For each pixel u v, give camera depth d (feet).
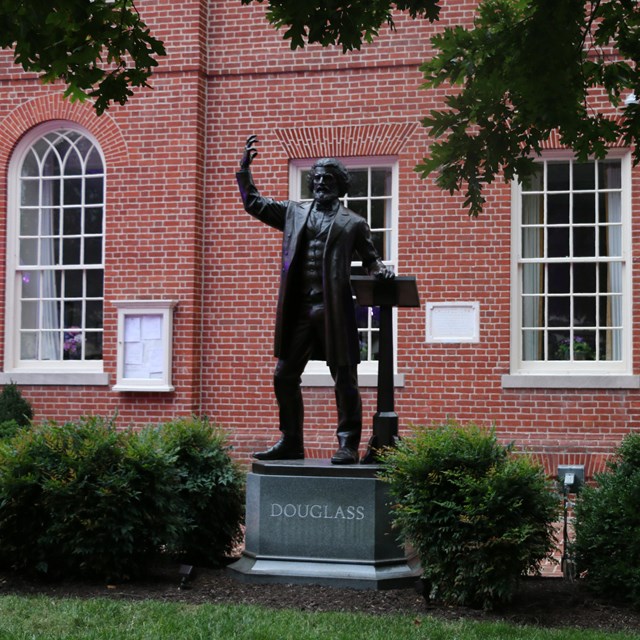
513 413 42.91
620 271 43.50
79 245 48.26
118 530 25.91
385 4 24.12
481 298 43.45
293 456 28.43
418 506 24.06
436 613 23.59
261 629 21.43
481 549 23.59
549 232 43.93
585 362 43.34
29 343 48.65
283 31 46.01
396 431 27.25
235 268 46.06
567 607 24.34
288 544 26.66
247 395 45.62
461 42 25.73
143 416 45.88
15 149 48.29
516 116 26.94
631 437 28.91
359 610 23.80
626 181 43.09
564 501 25.36
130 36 24.94
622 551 24.64
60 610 23.11
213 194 46.44
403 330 43.98
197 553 29.17
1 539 26.30
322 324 27.40
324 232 27.48
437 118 26.94
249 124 46.19
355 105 45.16
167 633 21.09
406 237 44.16
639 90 27.12
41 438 26.91
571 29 24.38
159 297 45.96
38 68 24.39
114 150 46.75
